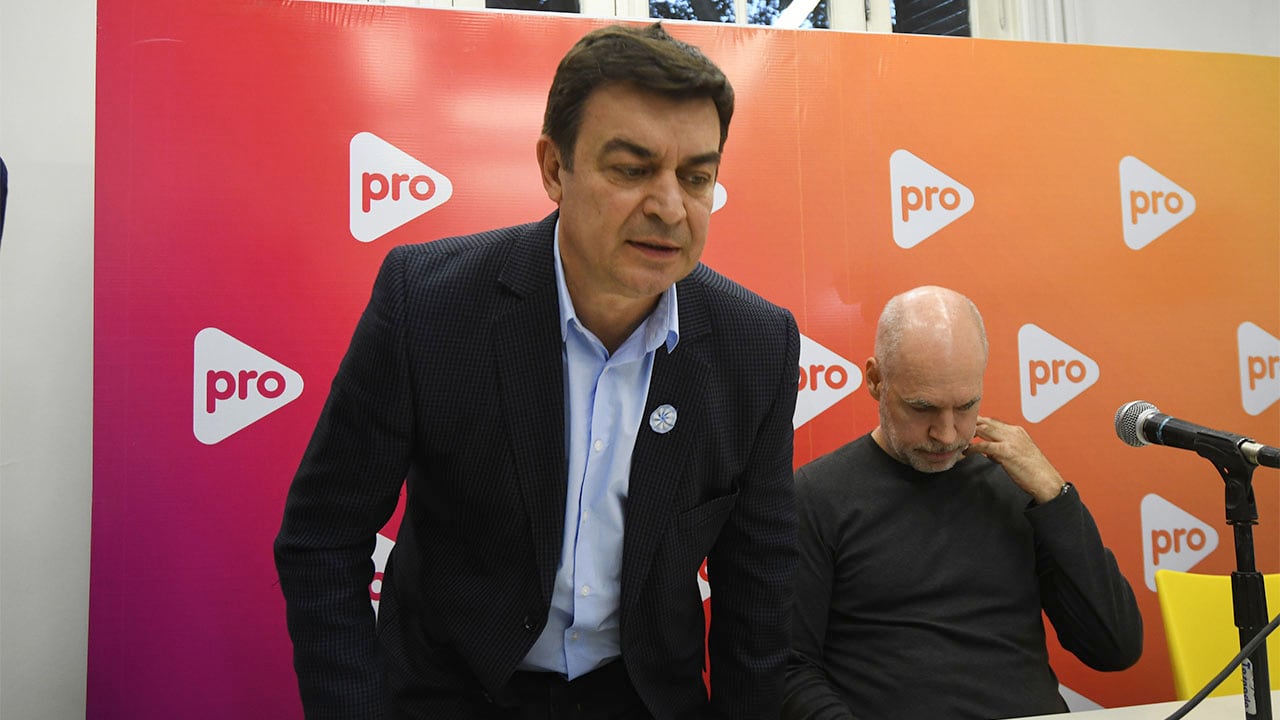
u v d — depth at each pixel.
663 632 1.19
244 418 1.92
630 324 1.12
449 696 1.19
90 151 2.11
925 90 2.25
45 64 2.10
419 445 1.12
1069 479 2.25
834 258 2.18
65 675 2.00
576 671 1.21
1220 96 2.40
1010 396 2.23
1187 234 2.36
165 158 1.91
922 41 2.26
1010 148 2.28
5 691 1.96
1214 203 2.38
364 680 1.06
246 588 1.90
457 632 1.15
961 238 2.24
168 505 1.87
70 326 2.06
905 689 1.54
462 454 1.09
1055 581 1.64
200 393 1.90
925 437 1.60
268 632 1.90
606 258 0.94
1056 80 2.32
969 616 1.58
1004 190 2.27
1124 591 1.64
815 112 2.20
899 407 1.61
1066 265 2.29
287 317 1.95
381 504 1.11
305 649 1.06
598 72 0.91
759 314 1.22
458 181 2.04
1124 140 2.34
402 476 1.12
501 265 1.12
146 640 1.85
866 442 1.74
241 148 1.94
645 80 0.88
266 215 1.95
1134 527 2.26
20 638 1.98
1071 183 2.30
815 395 2.16
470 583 1.15
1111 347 2.29
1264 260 2.39
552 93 0.98
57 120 2.10
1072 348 2.27
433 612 1.17
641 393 1.15
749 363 1.19
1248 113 2.42
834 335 2.17
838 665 1.60
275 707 1.90
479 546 1.14
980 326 1.65
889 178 2.22
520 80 2.09
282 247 1.95
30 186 2.06
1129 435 1.20
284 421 1.93
